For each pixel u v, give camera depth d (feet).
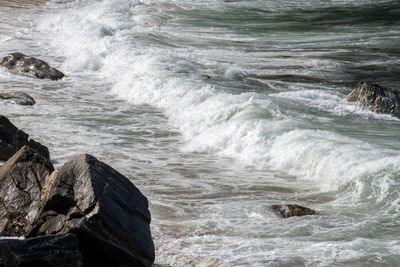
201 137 100.63
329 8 268.21
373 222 63.67
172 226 64.59
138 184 79.15
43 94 128.06
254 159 89.92
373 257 54.08
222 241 59.72
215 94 119.14
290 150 87.81
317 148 84.89
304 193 75.92
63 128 103.81
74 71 151.74
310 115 110.32
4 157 77.82
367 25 224.33
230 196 74.95
